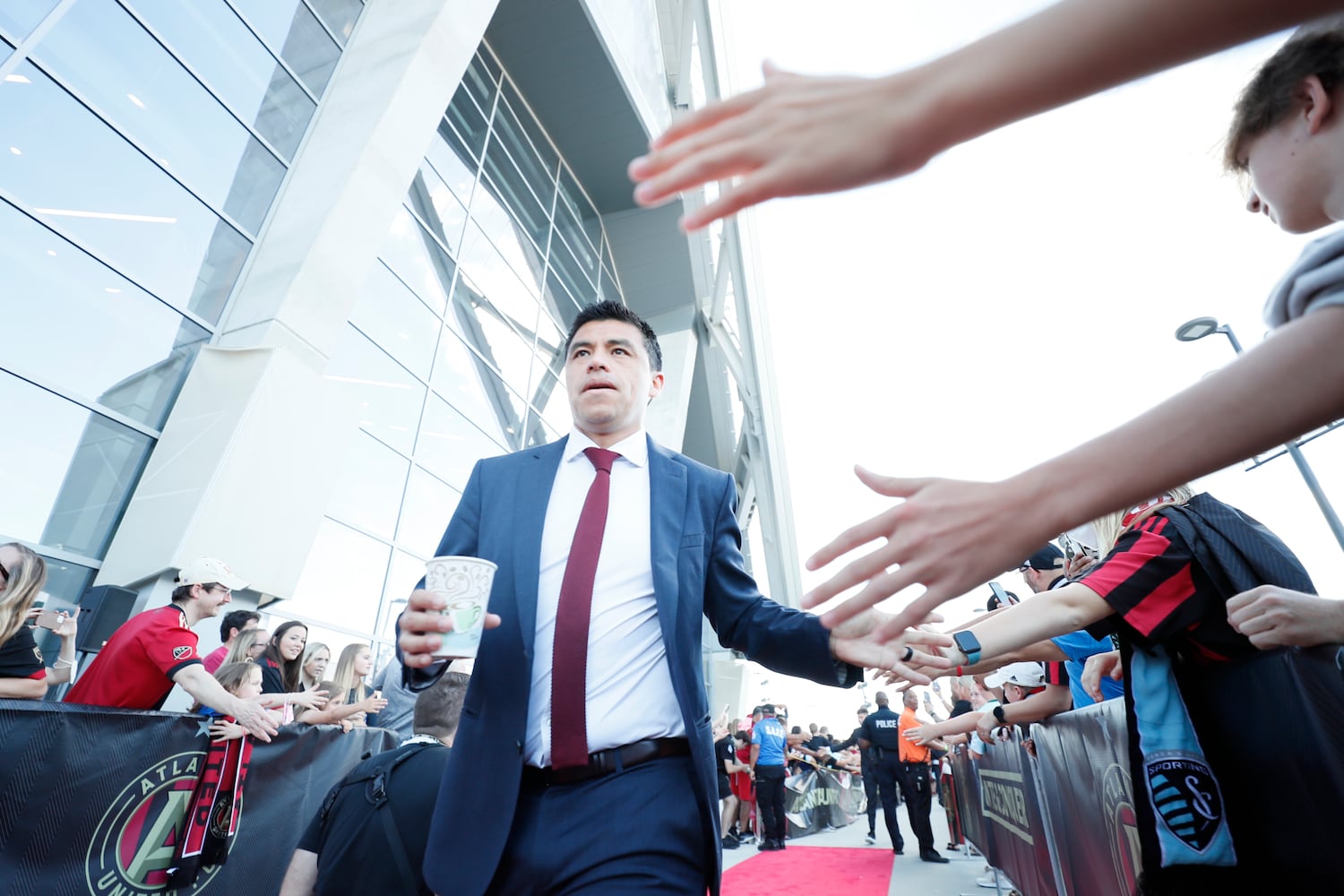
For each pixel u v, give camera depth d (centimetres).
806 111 50
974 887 532
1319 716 114
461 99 1315
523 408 1273
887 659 148
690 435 2194
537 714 145
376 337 902
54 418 562
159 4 689
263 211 753
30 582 270
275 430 625
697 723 142
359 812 203
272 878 324
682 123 53
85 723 245
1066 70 46
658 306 1941
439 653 125
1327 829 114
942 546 62
